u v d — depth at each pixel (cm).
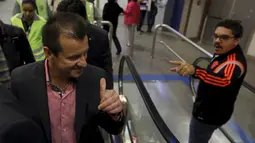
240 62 160
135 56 488
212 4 603
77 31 79
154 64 460
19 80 96
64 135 98
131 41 485
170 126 298
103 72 106
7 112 50
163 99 351
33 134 51
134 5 463
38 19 227
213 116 180
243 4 521
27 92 94
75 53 80
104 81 96
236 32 155
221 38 160
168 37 638
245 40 532
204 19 638
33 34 218
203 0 613
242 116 306
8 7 783
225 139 274
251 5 503
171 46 571
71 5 150
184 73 159
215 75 160
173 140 127
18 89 95
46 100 94
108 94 89
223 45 162
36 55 218
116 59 458
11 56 174
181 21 647
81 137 98
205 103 179
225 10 570
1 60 148
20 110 55
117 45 471
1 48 150
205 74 162
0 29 163
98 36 167
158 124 139
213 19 609
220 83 159
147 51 521
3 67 150
